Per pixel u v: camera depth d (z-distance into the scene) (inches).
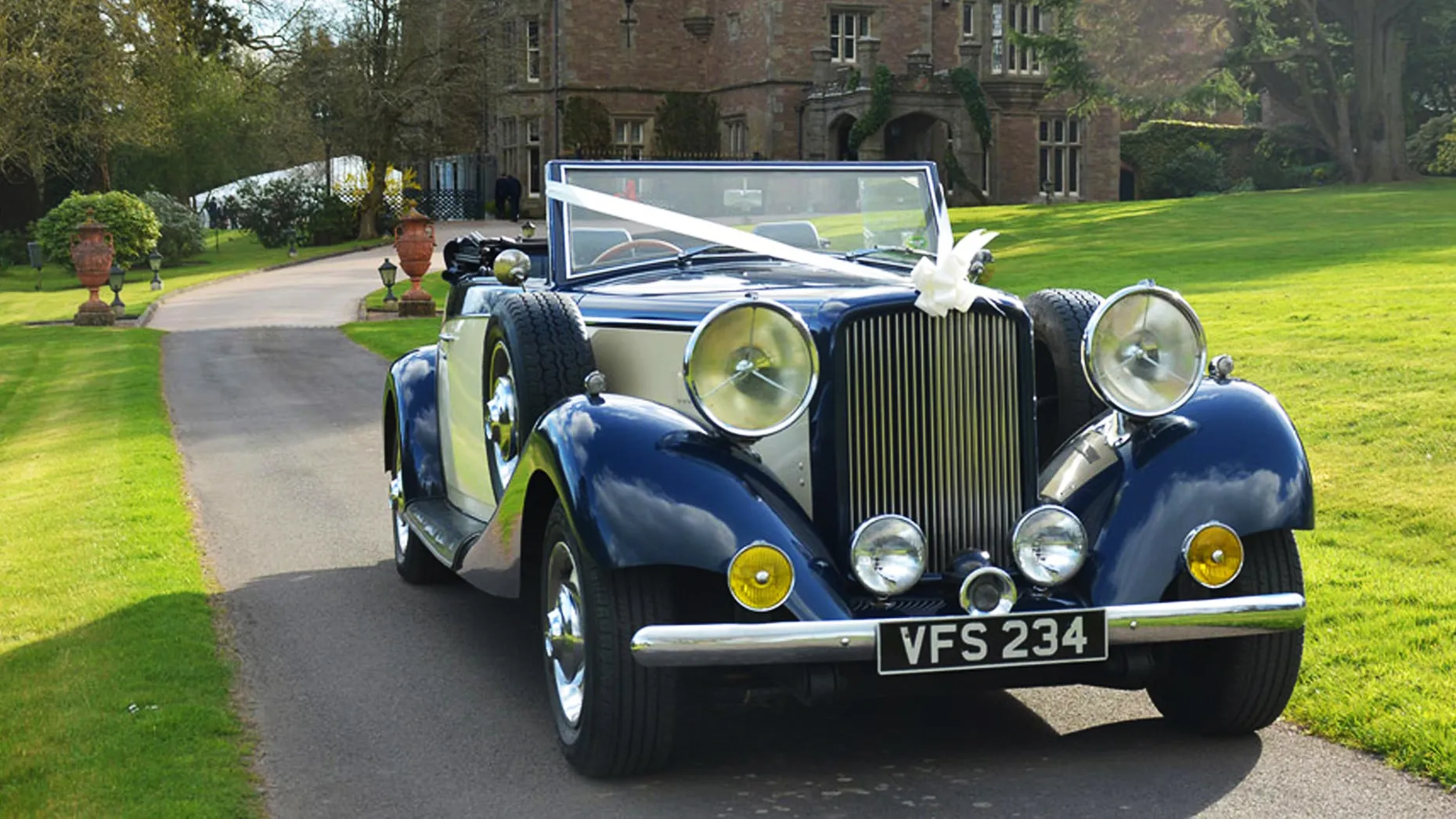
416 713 199.3
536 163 2246.6
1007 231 1237.7
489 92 2073.1
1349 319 518.0
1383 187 1491.1
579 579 166.7
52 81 1478.8
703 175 226.5
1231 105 1648.6
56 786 166.9
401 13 2015.3
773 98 2047.2
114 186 2217.0
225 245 2335.1
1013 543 165.5
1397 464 314.3
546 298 197.9
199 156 2272.4
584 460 163.9
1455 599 223.8
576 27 2126.0
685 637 152.9
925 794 164.6
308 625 248.8
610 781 171.2
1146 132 2364.7
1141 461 171.3
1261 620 163.5
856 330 168.7
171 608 253.1
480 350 229.1
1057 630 159.3
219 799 163.2
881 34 2100.1
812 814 159.3
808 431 171.3
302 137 2190.0
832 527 169.5
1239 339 495.2
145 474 404.2
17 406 619.2
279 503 372.8
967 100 1958.7
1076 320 199.9
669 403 185.6
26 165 1798.7
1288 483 169.3
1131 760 174.1
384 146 2082.9
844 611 157.6
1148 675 171.0
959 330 170.6
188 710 193.9
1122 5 1574.8
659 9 2162.9
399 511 270.7
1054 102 2171.5
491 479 216.7
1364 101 1642.5
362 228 2112.5
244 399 618.8
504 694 207.9
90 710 195.3
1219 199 1465.3
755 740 185.8
